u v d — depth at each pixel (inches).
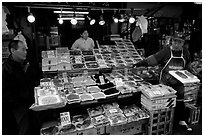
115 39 164.4
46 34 192.5
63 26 218.8
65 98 91.8
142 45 215.0
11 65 83.4
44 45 190.5
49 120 98.7
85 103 91.9
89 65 124.0
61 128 88.1
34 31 172.9
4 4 110.7
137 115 98.7
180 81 104.8
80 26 222.1
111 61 133.0
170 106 100.7
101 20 142.9
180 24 214.8
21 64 89.4
